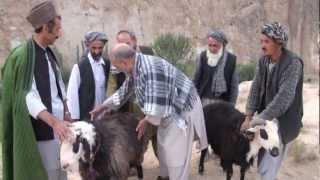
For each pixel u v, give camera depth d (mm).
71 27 21625
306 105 13156
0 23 20359
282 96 5320
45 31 4605
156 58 5434
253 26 25625
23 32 20547
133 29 22891
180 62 17891
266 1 26141
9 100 4660
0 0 20516
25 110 4555
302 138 9578
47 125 4852
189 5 24312
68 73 16219
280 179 7297
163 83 5344
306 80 19922
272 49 5320
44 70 4695
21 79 4562
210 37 7297
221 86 7340
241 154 6176
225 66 7336
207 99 7430
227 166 6500
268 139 5539
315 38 25891
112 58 5375
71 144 4805
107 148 5250
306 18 25812
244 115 6340
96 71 6387
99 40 6312
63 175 5180
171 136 5691
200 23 24406
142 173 6723
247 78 18453
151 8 23391
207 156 7844
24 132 4590
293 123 5598
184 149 5781
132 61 5328
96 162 5184
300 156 8117
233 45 24906
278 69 5395
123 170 5484
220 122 6504
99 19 22219
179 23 23922
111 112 6129
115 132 5465
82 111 6395
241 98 12555
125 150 5512
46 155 4938
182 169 5848
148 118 5406
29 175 4672
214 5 24969
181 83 5582
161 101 5316
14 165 4680
